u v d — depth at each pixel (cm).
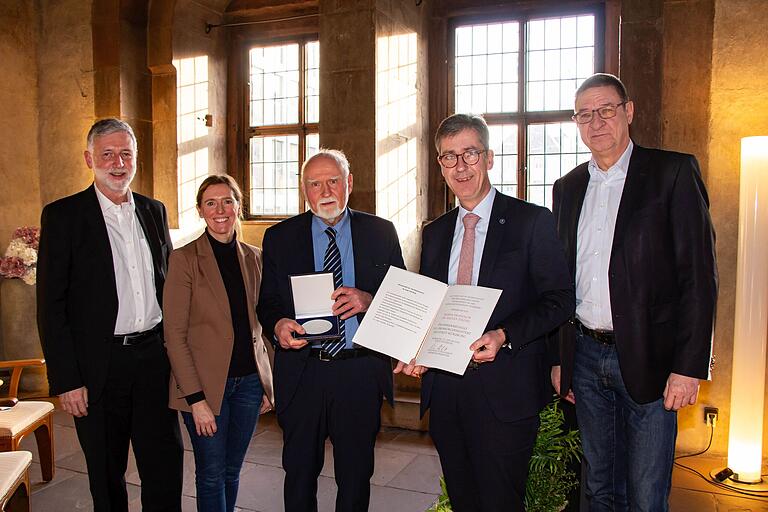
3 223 537
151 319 243
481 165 192
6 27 531
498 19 527
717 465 360
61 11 535
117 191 235
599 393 210
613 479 215
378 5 463
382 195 479
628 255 192
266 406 270
